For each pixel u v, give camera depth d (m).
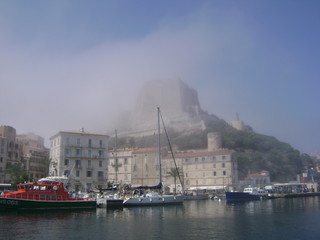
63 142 106.06
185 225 44.94
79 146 108.06
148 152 144.50
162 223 46.75
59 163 104.44
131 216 55.28
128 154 143.12
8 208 55.34
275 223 47.12
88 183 107.19
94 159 109.75
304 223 47.03
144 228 42.22
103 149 112.50
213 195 125.88
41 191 58.62
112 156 144.75
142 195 82.06
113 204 68.38
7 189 98.00
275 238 35.88
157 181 141.38
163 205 78.06
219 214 59.75
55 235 37.00
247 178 156.62
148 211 64.94
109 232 39.25
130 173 140.38
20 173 106.56
